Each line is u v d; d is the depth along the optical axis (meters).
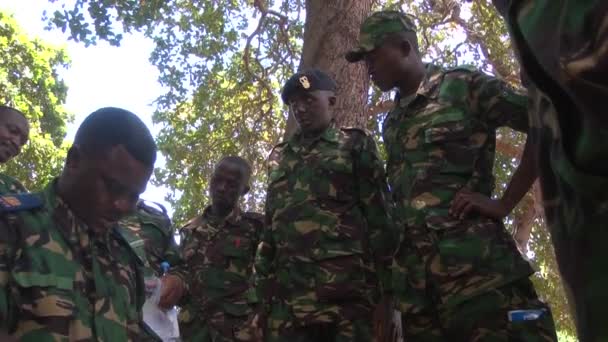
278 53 12.19
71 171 2.27
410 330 3.48
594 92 1.08
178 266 4.92
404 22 3.71
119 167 2.21
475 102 3.46
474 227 3.29
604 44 1.03
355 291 3.85
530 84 1.36
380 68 3.72
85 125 2.26
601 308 1.16
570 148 1.18
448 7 12.61
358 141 4.07
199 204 13.96
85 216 2.30
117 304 2.34
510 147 13.05
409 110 3.61
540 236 14.80
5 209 2.18
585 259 1.20
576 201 1.22
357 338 3.82
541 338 3.11
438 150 3.45
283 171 4.18
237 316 5.38
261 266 4.23
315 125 4.16
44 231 2.21
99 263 2.33
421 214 3.40
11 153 4.58
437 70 3.65
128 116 2.27
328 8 7.11
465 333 3.25
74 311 2.17
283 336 3.95
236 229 5.57
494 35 12.54
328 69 6.93
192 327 5.43
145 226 4.79
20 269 2.12
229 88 14.04
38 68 17.41
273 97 11.96
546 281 14.66
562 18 1.12
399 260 3.52
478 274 3.22
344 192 4.01
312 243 3.94
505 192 3.35
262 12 10.98
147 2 10.29
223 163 5.64
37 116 16.20
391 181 3.66
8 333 2.09
